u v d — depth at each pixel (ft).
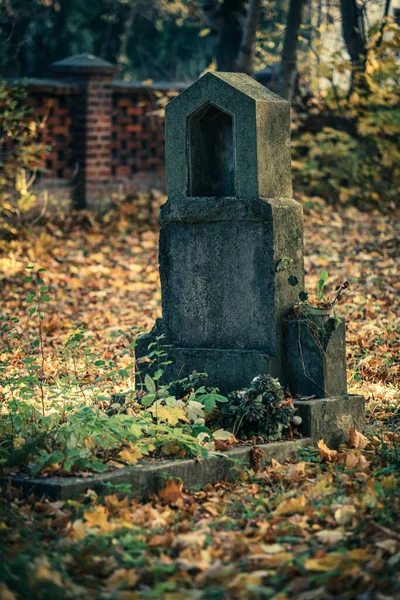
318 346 23.93
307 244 54.44
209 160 25.85
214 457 21.38
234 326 24.81
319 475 21.12
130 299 44.75
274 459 22.29
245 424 23.22
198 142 25.62
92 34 95.71
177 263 25.72
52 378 30.17
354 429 24.08
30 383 23.57
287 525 17.90
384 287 45.24
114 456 21.15
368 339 35.55
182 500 19.69
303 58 76.28
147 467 20.48
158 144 65.21
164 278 25.99
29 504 19.21
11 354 34.47
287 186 24.99
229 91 24.27
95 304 43.80
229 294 24.82
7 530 17.66
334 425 23.88
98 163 61.36
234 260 24.67
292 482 20.92
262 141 24.09
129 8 95.81
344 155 66.39
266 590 14.92
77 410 23.77
